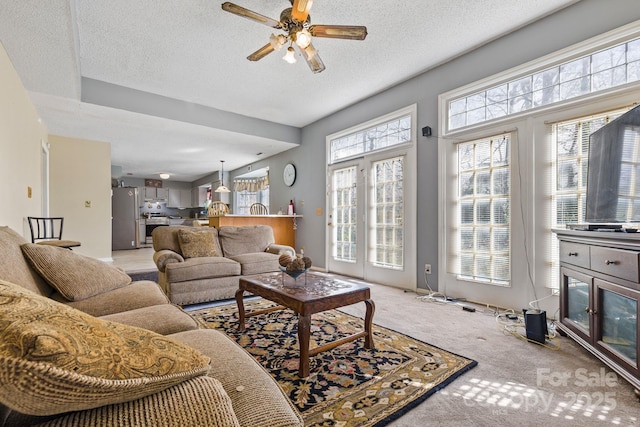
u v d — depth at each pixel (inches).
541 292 107.3
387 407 57.9
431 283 141.6
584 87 99.6
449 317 108.8
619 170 73.4
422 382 66.3
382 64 137.5
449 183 135.4
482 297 123.7
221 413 24.4
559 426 53.0
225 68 138.6
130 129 190.5
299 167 232.4
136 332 26.4
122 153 261.0
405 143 153.4
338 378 68.0
